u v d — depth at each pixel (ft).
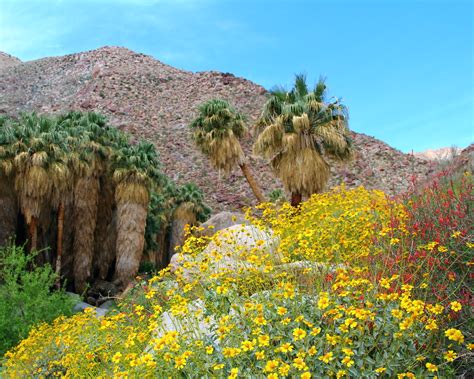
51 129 79.10
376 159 207.10
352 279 17.26
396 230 21.67
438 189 26.03
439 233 19.79
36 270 55.21
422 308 14.38
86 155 83.05
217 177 207.62
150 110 275.80
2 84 326.85
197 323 16.93
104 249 91.35
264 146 67.36
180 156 224.74
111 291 84.53
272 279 19.71
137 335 18.84
